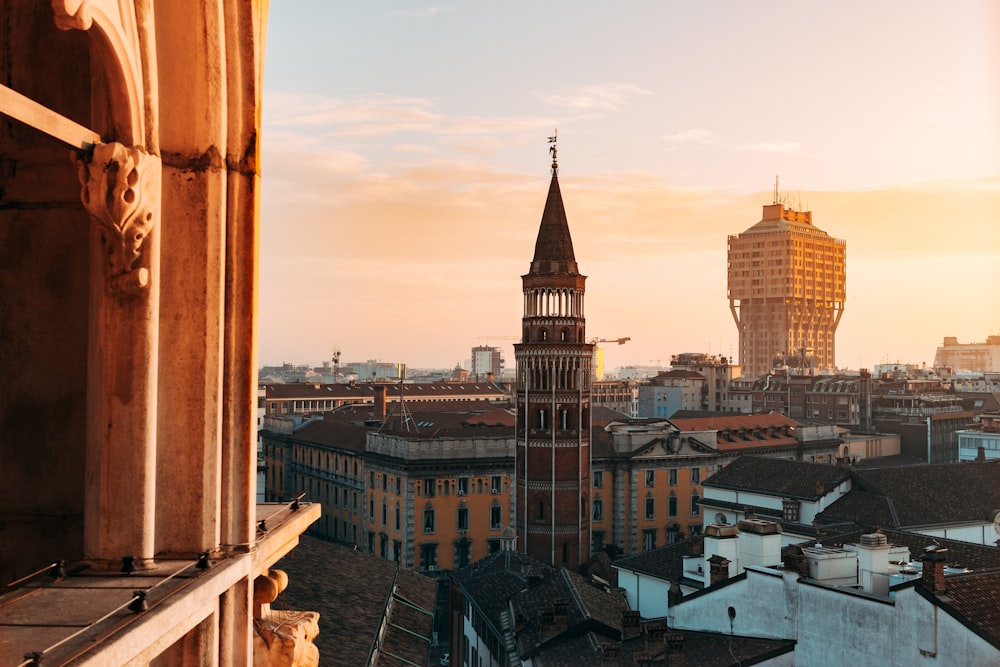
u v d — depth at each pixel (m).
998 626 35.44
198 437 9.20
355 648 29.59
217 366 9.30
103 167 7.72
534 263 104.44
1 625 6.68
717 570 50.47
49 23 9.84
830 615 41.28
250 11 9.49
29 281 9.68
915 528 81.62
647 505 130.00
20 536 9.55
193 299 9.25
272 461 156.38
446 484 117.81
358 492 128.38
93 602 7.30
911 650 37.53
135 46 8.12
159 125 9.22
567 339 103.81
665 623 48.53
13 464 9.61
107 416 8.38
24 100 6.76
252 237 9.66
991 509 86.62
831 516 86.25
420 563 116.25
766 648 42.69
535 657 52.91
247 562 9.28
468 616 75.50
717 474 102.62
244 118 9.62
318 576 38.06
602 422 147.12
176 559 9.01
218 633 8.88
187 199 9.25
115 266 8.21
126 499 8.37
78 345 9.68
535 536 103.12
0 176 9.67
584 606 56.69
